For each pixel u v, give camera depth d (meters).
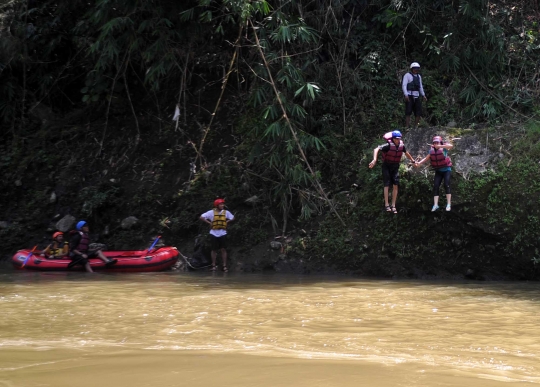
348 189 13.16
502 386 4.07
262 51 13.20
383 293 9.19
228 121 15.23
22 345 5.57
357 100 14.40
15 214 14.43
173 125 15.52
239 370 4.47
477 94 14.10
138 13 13.38
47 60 16.59
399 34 14.80
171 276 11.63
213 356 5.00
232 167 14.13
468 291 9.49
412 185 11.62
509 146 11.83
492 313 7.41
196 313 7.38
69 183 14.74
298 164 12.66
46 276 11.52
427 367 4.63
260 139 13.02
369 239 12.16
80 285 10.09
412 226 11.90
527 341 5.80
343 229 12.46
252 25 12.62
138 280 10.91
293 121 12.81
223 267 12.59
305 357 4.98
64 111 16.95
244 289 9.64
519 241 11.02
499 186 11.24
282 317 7.09
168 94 16.20
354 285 10.27
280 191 13.02
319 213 12.98
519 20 15.37
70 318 7.07
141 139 15.45
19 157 15.56
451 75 14.52
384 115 14.02
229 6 12.70
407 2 14.85
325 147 13.09
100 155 15.29
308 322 6.79
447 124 13.89
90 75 16.05
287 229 13.02
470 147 12.03
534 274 11.12
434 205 11.00
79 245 12.40
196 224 13.48
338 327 6.49
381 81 14.60
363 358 4.96
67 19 16.36
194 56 15.08
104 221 13.95
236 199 13.65
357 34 15.07
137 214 13.88
